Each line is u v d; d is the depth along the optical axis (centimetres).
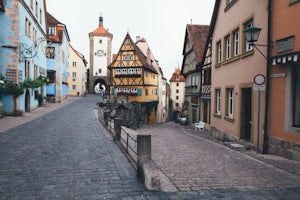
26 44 2008
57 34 3416
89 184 545
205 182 563
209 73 1958
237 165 721
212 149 1005
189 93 2695
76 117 1850
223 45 1480
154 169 532
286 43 828
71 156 778
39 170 639
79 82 5725
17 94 1812
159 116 4875
